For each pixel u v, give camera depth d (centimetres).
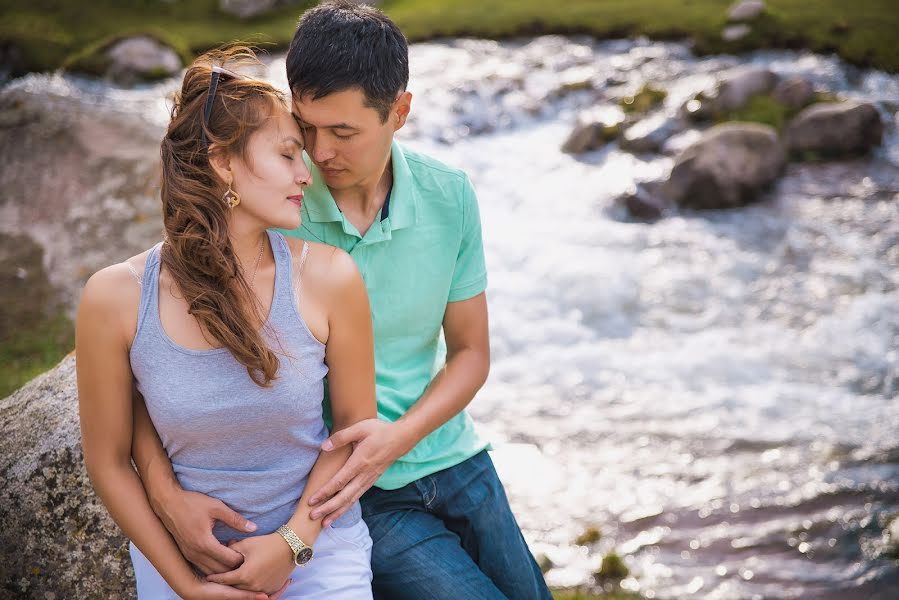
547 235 1058
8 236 768
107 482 214
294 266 216
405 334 257
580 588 530
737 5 1536
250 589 212
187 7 1772
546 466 666
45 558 285
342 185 234
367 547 238
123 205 784
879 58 1402
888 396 747
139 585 229
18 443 294
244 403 207
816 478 631
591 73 1455
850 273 945
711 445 686
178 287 207
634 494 627
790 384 774
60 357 695
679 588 527
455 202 255
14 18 1733
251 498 216
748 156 1113
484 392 786
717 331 869
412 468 258
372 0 1767
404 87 229
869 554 547
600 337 878
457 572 250
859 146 1188
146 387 207
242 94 205
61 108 848
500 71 1466
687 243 1028
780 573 536
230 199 206
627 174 1184
